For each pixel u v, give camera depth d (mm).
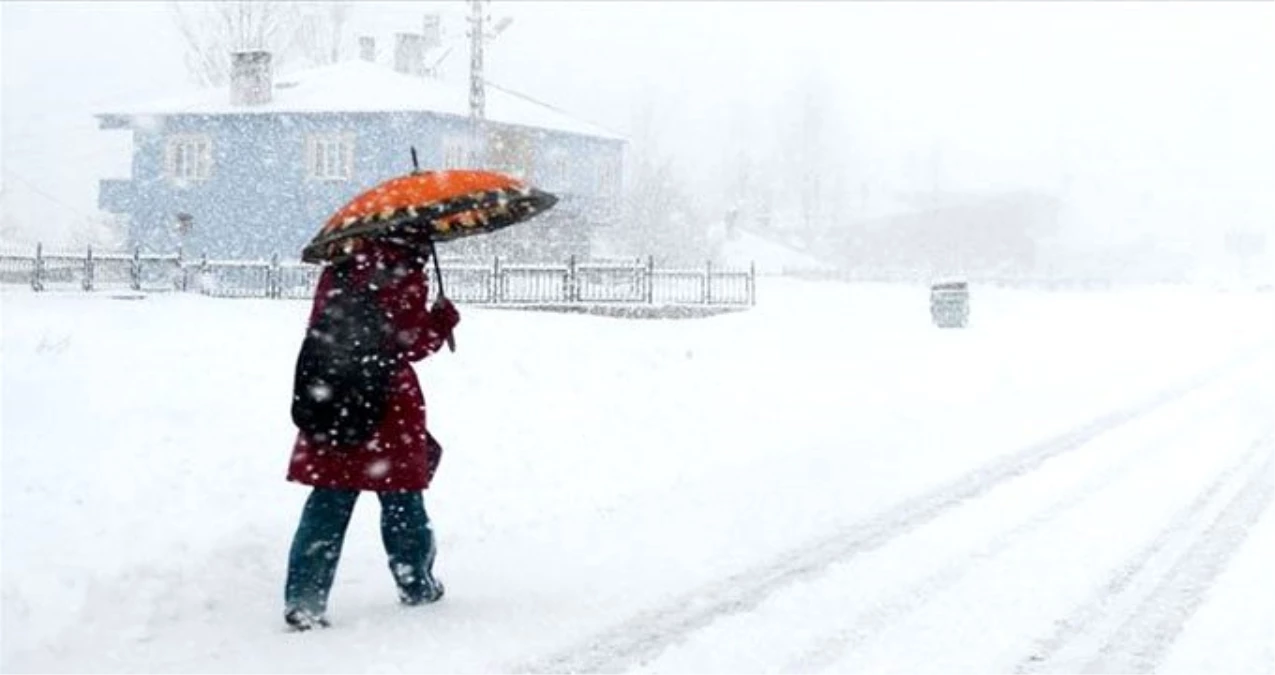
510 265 27141
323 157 42750
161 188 44312
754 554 6387
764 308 28641
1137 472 8742
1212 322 26547
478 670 4547
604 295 27531
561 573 6020
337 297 5016
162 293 28766
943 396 13297
